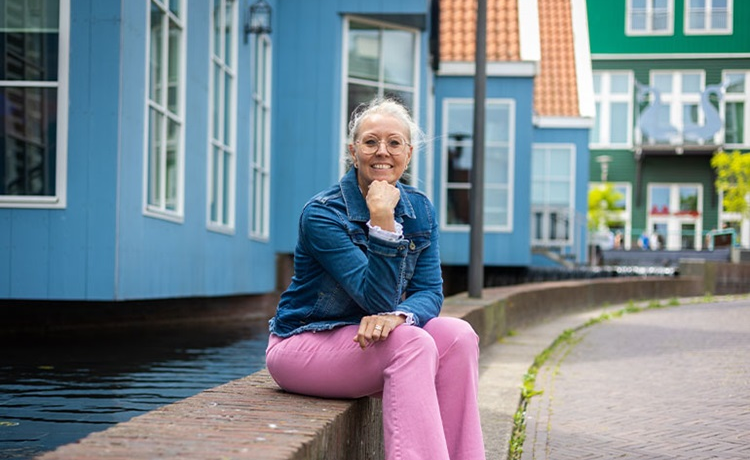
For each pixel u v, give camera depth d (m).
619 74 35.09
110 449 1.91
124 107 7.36
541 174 21.09
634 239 34.38
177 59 8.98
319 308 2.93
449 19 17.19
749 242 33.47
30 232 7.34
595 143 35.09
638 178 34.47
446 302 8.27
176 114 8.96
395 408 2.59
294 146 13.14
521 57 15.90
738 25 34.31
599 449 4.13
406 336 2.67
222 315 11.95
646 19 34.91
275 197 13.18
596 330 10.34
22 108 7.41
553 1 24.12
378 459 3.32
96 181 7.29
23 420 4.33
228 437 2.09
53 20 7.36
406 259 3.00
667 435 4.43
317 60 13.13
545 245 18.62
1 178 7.43
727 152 34.19
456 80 16.11
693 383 6.08
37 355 6.89
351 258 2.81
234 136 11.04
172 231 8.71
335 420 2.47
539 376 6.50
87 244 7.29
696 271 19.86
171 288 8.69
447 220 15.98
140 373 6.06
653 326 10.84
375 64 13.50
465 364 2.80
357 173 3.00
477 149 9.38
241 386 3.06
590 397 5.59
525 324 10.30
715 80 34.47
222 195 10.76
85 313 9.04
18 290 7.32
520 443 4.25
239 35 11.16
